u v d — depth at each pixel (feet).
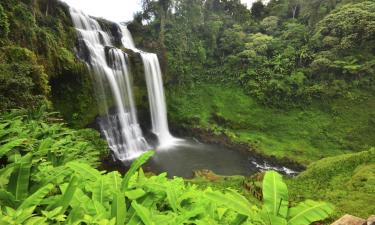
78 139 39.96
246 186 57.52
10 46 58.90
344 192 50.52
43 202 13.37
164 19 135.54
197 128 118.01
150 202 14.38
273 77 129.18
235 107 126.52
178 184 17.98
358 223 17.53
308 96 121.08
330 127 111.55
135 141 100.53
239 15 170.19
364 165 62.85
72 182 13.25
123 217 12.38
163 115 120.37
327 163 70.85
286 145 106.11
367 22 117.60
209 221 12.60
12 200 13.48
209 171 78.84
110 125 94.73
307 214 12.84
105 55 96.43
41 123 33.42
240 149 104.06
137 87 107.45
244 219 13.03
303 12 161.68
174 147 104.73
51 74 74.54
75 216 12.17
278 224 12.32
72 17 93.25
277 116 120.67
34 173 17.37
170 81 127.24
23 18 68.03
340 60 121.90
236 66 139.64
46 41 73.36
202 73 141.49
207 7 164.45
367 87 117.50
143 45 124.36
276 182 14.19
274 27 158.61
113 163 81.87
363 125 109.29
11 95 41.73
